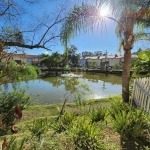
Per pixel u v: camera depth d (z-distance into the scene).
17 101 4.32
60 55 34.75
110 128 2.67
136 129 2.28
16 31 4.20
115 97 5.88
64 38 5.07
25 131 2.72
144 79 4.03
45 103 6.37
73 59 41.12
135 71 6.30
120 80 16.12
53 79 16.41
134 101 4.59
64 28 5.05
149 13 4.66
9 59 1.09
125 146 2.10
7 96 4.11
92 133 2.16
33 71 11.51
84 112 3.87
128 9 4.52
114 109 3.34
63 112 4.07
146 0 4.50
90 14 4.84
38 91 9.06
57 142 2.08
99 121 2.92
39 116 3.90
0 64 1.07
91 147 2.00
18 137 2.38
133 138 2.31
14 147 1.52
